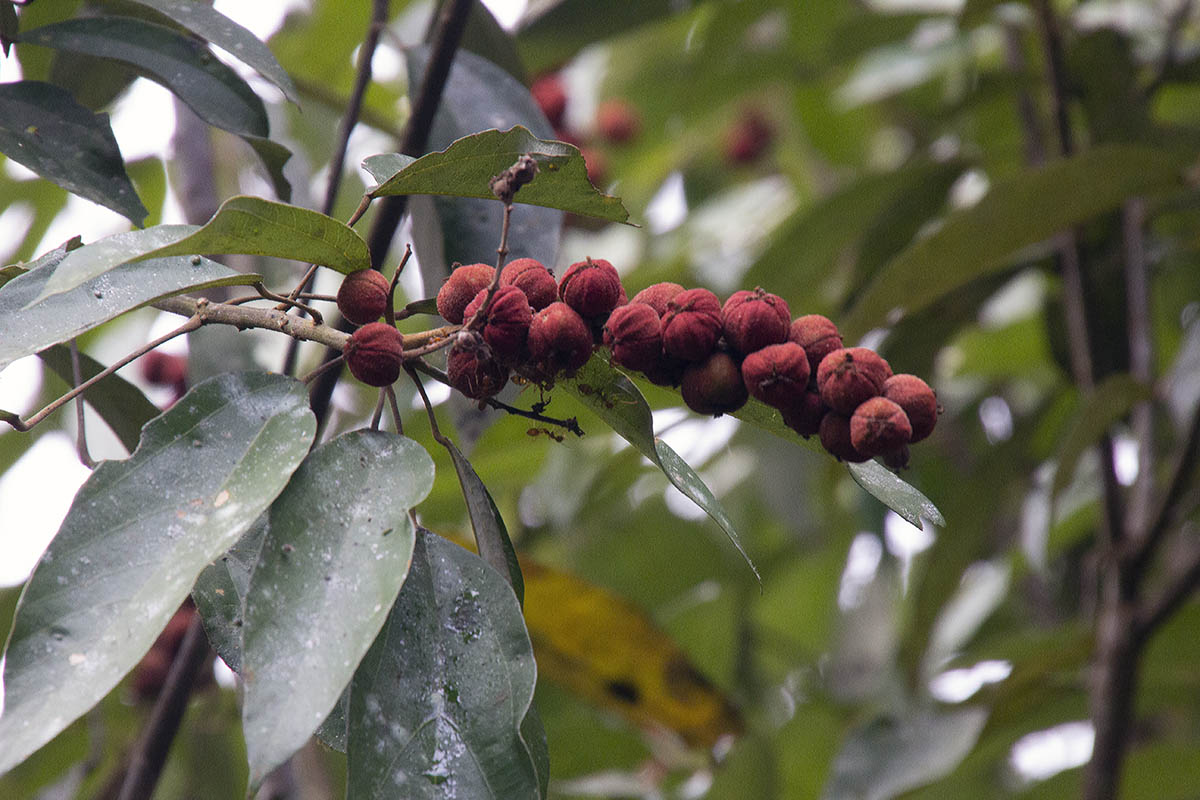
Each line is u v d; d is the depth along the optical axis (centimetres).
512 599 132
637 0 194
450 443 136
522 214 151
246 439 132
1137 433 199
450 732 130
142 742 153
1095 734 178
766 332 133
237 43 143
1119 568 183
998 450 214
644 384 187
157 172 207
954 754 185
